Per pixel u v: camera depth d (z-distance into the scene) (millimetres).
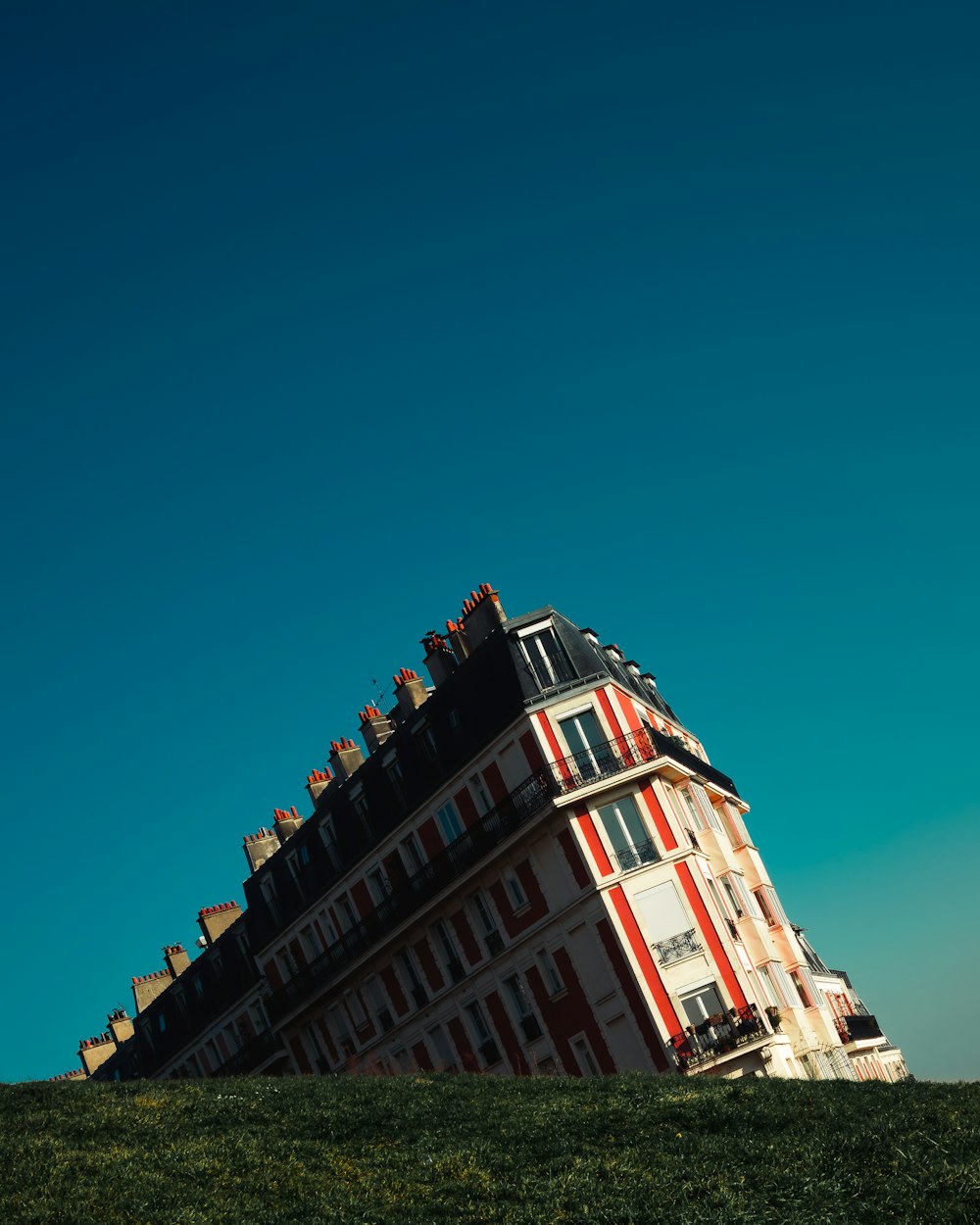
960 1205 23609
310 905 68312
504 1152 27875
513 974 56594
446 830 59312
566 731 54938
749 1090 32156
